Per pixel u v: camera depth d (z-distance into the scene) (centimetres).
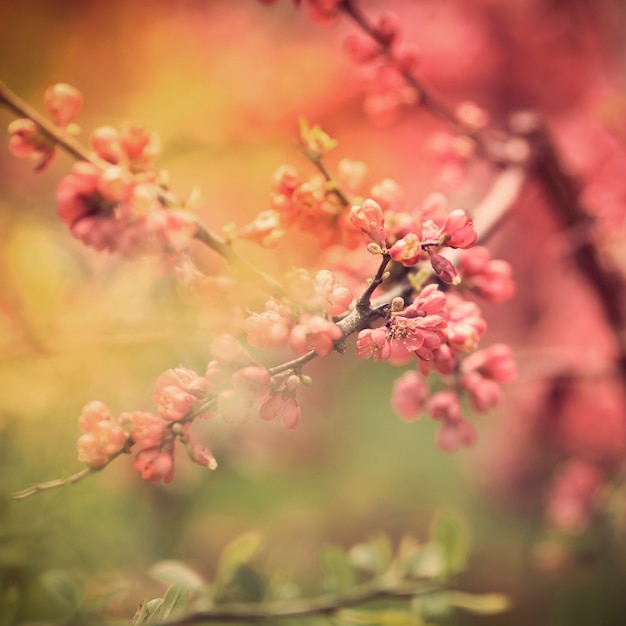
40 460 151
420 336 119
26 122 124
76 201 123
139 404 164
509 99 288
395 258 119
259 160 217
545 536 229
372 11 283
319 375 257
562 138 240
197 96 221
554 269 256
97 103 233
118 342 151
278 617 141
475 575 247
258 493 215
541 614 235
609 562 213
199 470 190
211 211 210
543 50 286
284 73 238
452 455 271
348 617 142
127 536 174
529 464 263
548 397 238
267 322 120
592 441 243
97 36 241
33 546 149
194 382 120
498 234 259
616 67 285
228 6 257
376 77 148
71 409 154
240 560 143
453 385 132
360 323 120
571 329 268
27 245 154
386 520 264
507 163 151
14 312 152
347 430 261
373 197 129
